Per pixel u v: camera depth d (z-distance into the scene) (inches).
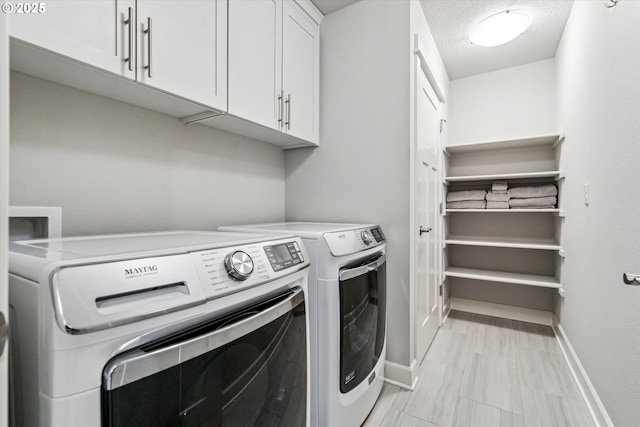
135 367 18.9
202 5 44.9
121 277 19.8
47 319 16.6
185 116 53.6
